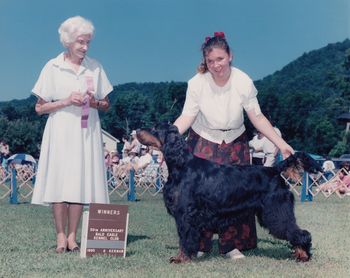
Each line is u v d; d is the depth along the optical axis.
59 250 5.04
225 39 4.64
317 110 48.19
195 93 4.82
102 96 5.46
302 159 4.53
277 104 48.47
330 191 13.34
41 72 5.28
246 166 4.55
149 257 4.72
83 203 5.18
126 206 4.87
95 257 4.67
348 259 4.65
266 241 5.79
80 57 5.21
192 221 4.37
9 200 12.40
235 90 4.75
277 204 4.45
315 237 5.92
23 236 5.98
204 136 4.88
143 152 16.44
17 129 51.06
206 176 4.41
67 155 5.14
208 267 4.28
